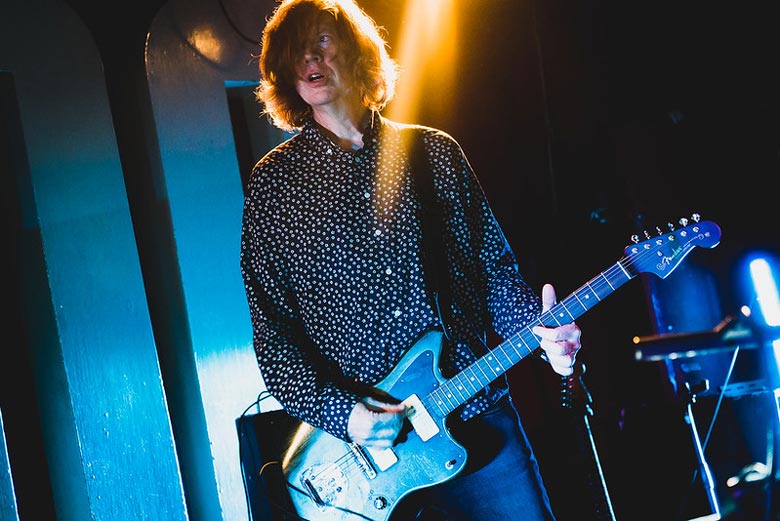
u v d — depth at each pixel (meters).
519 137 4.52
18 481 2.88
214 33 3.39
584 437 3.58
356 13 2.43
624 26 4.80
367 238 2.26
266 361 2.30
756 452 4.18
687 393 3.83
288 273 2.33
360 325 2.25
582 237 4.63
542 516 2.19
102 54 3.31
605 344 4.56
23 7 2.94
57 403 2.88
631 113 4.83
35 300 2.90
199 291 3.19
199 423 3.17
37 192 2.87
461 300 2.30
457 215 2.34
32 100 2.91
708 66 4.95
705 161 4.96
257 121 3.62
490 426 2.22
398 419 2.17
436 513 2.46
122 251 3.02
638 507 3.71
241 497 3.14
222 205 3.29
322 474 2.37
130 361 2.97
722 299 4.90
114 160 3.06
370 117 2.37
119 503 2.87
